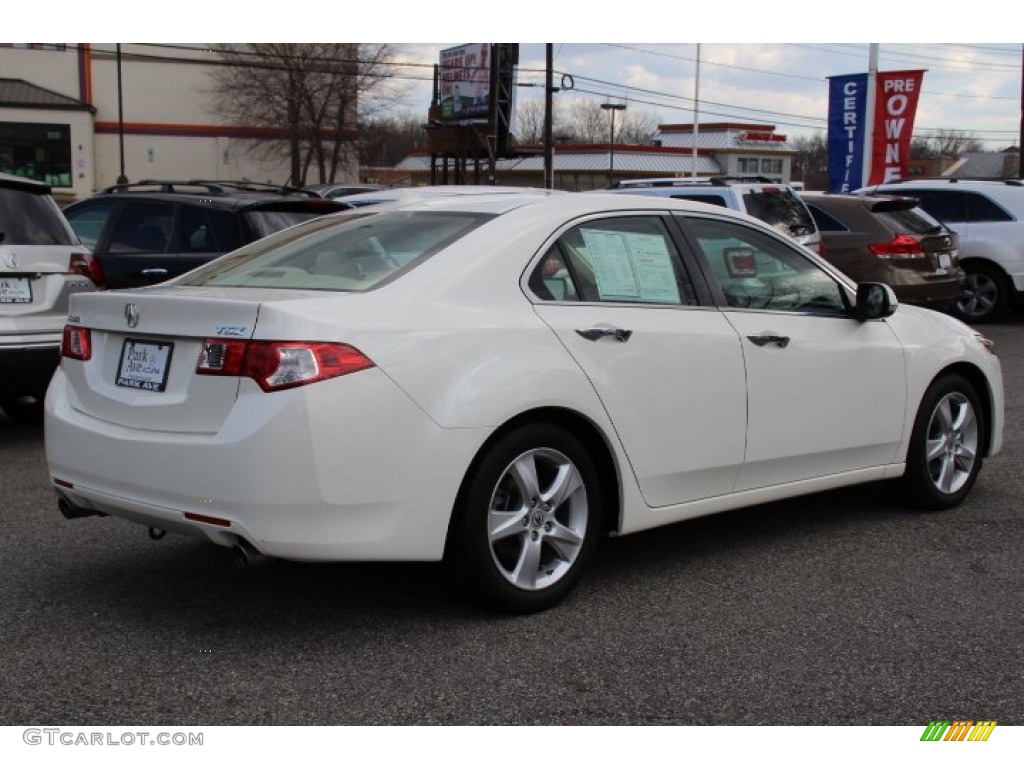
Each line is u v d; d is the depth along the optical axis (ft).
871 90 75.56
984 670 12.62
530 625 13.80
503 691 11.93
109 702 11.60
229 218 30.12
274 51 163.43
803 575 15.93
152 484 12.74
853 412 17.58
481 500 13.30
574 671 12.46
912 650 13.16
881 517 19.11
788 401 16.57
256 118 169.07
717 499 15.99
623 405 14.53
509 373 13.33
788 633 13.65
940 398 19.08
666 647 13.16
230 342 12.32
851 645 13.29
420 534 12.74
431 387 12.76
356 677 12.24
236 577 15.65
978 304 49.11
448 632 13.53
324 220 16.48
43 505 19.45
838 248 40.19
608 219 15.31
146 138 172.86
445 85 152.76
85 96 168.45
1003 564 16.49
